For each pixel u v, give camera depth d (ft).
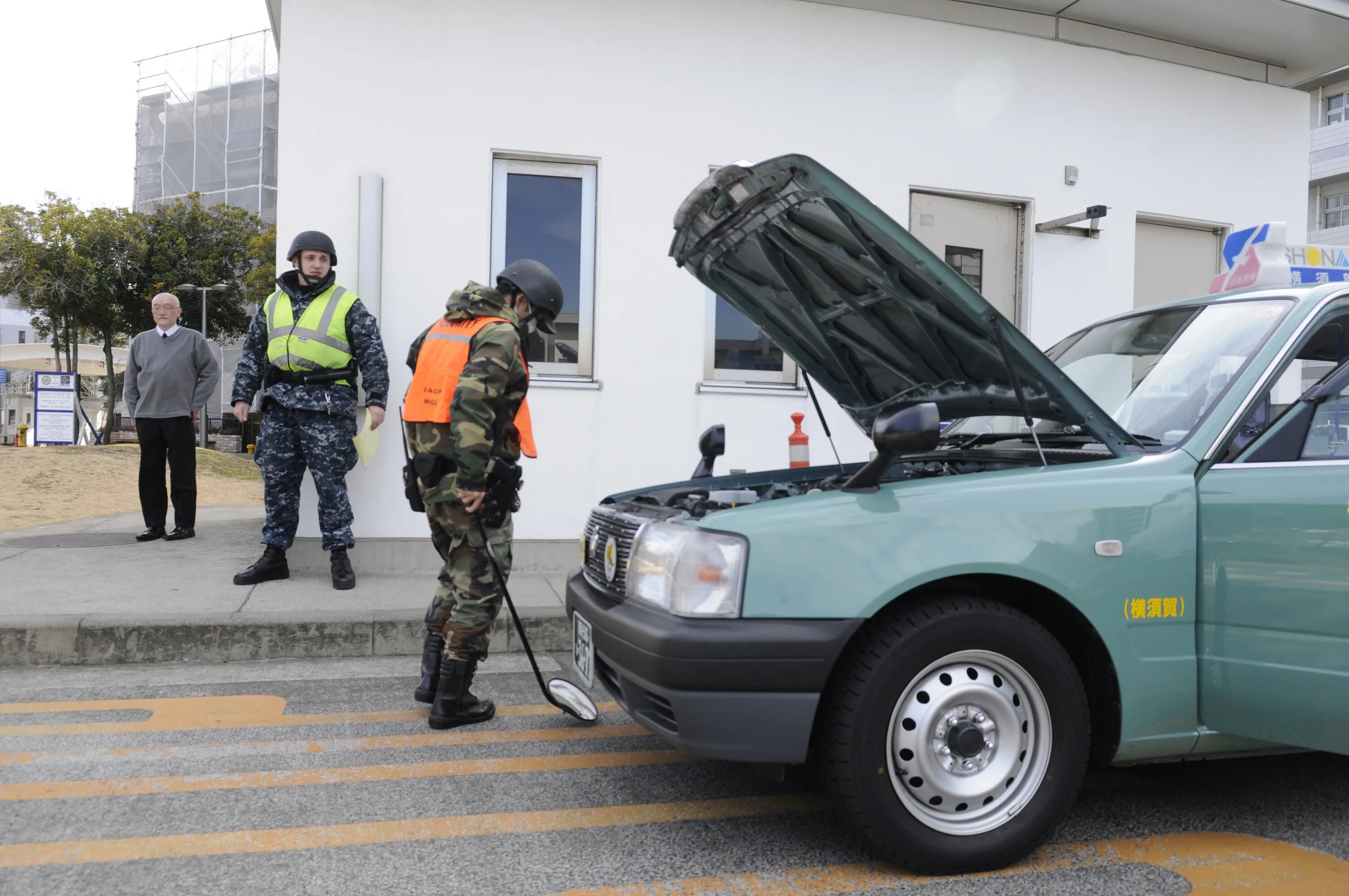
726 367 23.07
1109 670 8.57
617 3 21.67
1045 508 8.48
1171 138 26.00
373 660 15.83
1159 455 9.02
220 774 10.59
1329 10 23.93
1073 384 8.97
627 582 9.19
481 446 11.32
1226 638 8.70
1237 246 12.84
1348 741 8.64
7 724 12.23
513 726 12.55
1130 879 8.19
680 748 8.05
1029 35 24.43
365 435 19.86
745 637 7.86
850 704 7.97
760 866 8.43
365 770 10.80
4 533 25.88
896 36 23.40
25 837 8.87
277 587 18.33
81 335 146.61
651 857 8.61
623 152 21.79
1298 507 8.64
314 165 20.31
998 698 8.34
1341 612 8.50
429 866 8.38
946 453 11.15
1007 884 8.09
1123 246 25.55
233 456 81.20
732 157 22.36
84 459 45.27
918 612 8.18
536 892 7.91
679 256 11.98
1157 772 10.99
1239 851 8.79
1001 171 24.31
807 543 8.09
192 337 24.58
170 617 15.52
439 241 20.85
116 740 11.68
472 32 20.94
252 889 7.89
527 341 12.32
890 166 23.44
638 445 21.88
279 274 20.24
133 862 8.38
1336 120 117.91
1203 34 25.49
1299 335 9.42
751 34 22.45
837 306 11.22
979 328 9.14
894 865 8.34
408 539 20.51
